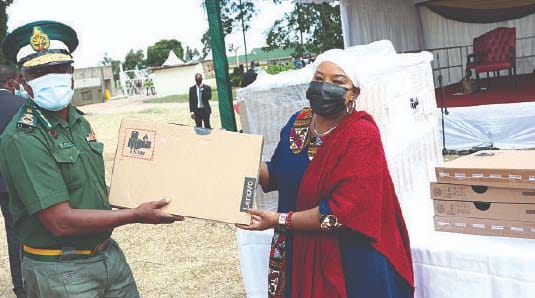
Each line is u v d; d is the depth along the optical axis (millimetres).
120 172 1897
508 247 2047
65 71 1834
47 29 1806
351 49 3002
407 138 2803
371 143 1845
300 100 2502
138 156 1899
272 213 1902
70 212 1763
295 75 2629
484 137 6887
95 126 16734
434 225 2307
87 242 1901
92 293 1925
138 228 5648
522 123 6625
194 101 11328
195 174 1874
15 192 1842
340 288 1892
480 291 2070
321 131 1942
